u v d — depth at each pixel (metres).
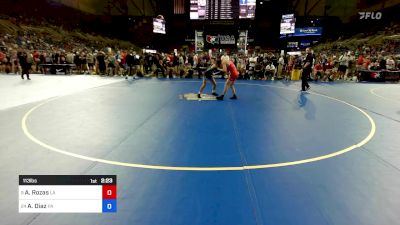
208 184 3.59
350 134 5.84
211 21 33.78
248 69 16.72
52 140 5.16
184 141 5.27
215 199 3.24
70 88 11.72
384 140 5.44
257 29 35.50
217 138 5.48
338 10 35.16
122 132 5.77
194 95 10.54
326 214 2.97
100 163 4.16
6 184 3.47
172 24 37.41
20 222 2.77
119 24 38.81
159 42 38.56
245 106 8.64
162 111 7.79
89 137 5.38
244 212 2.99
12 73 17.20
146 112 7.62
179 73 17.69
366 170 4.06
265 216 2.92
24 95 9.84
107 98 9.61
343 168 4.12
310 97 10.49
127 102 8.98
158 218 2.87
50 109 7.73
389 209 3.08
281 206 3.11
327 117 7.32
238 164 4.23
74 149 4.72
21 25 26.06
